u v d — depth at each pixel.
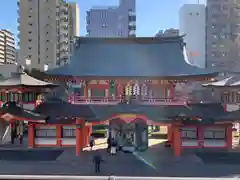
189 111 43.97
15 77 46.38
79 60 52.00
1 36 150.75
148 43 53.81
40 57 109.81
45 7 110.44
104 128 63.62
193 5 117.19
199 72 46.84
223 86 46.94
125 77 46.28
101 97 47.88
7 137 49.53
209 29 112.31
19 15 110.50
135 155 41.88
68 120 42.69
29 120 41.97
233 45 109.94
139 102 45.75
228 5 111.38
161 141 52.62
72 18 122.44
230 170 34.91
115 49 53.38
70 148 45.00
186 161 38.66
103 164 37.31
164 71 48.31
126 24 156.62
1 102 47.06
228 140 44.44
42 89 51.00
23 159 40.00
